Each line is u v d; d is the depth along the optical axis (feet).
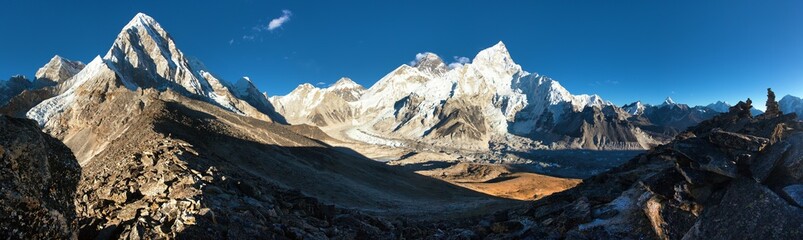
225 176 97.04
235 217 64.23
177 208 61.21
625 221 64.59
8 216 25.20
